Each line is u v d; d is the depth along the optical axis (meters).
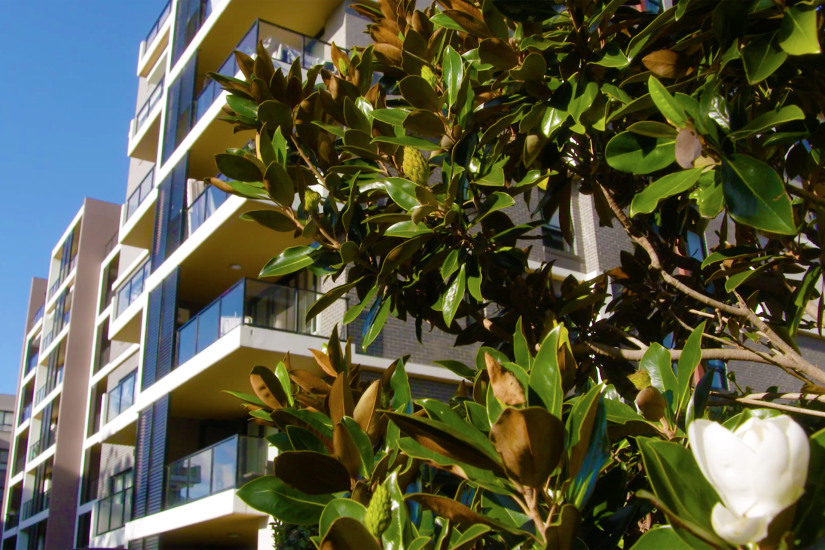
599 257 15.47
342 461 1.70
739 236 3.49
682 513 0.98
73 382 27.86
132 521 15.16
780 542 0.84
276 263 3.08
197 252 15.59
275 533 9.77
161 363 15.84
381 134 3.07
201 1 18.64
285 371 2.32
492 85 3.04
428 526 1.74
